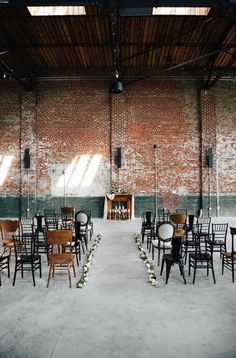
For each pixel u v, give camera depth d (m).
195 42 13.98
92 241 10.62
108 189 16.50
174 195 16.50
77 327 4.60
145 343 4.16
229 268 7.48
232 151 16.59
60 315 4.99
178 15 11.79
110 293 5.91
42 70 16.55
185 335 4.37
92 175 16.55
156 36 13.39
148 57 15.45
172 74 16.56
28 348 4.06
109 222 15.02
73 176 16.58
